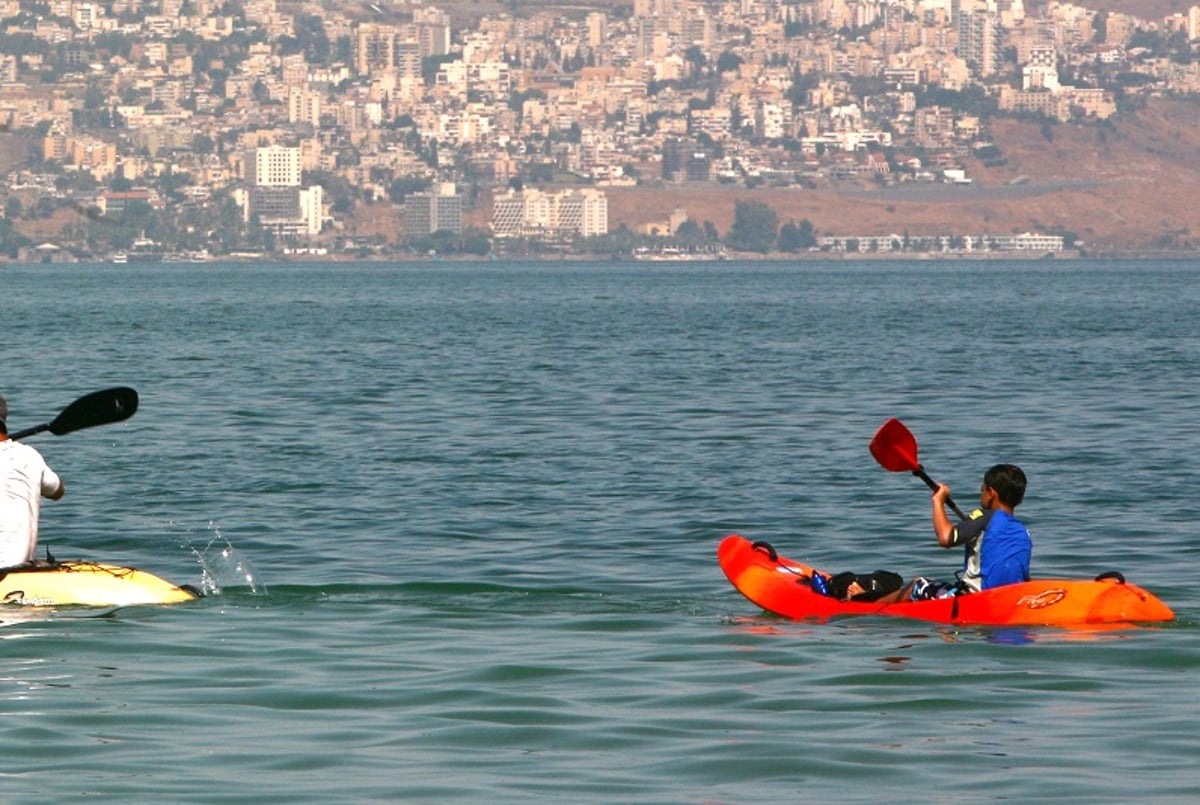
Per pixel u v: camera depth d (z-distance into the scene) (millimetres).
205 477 67938
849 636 38125
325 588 44469
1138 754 28828
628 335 190625
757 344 170375
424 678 34188
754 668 35031
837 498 62438
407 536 54062
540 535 54281
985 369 131625
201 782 27375
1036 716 31234
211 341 178500
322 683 33750
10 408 98938
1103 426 87938
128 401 44500
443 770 28047
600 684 33688
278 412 96000
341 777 27641
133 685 33531
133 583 42250
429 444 79812
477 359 146750
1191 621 39250
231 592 43844
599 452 76688
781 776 27719
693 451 76938
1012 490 40781
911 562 50156
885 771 27969
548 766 28312
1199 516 57500
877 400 103750
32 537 42344
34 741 29609
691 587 45250
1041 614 38688
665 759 28656
